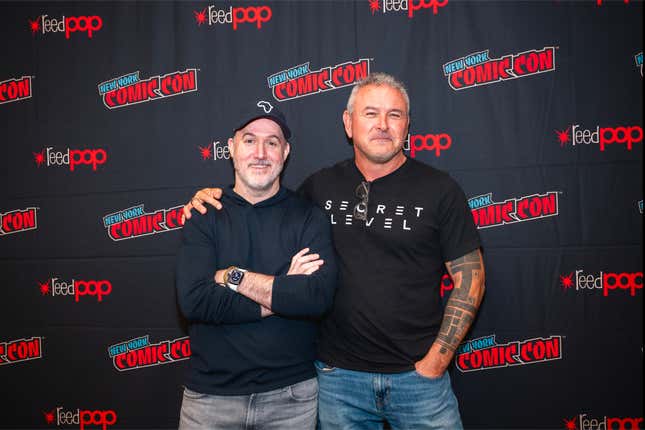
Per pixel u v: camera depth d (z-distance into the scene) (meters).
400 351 1.41
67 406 2.01
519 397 1.85
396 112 1.46
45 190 2.00
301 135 1.89
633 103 1.79
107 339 1.99
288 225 1.43
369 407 1.47
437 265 1.49
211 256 1.37
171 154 1.94
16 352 2.02
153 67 1.95
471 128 1.85
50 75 1.99
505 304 1.85
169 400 1.97
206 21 1.93
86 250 1.99
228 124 1.91
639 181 1.79
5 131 2.01
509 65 1.83
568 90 1.82
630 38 1.79
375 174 1.54
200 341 1.39
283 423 1.38
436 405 1.40
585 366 1.82
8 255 2.02
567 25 1.82
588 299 1.81
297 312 1.30
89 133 1.98
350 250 1.48
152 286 1.96
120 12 1.96
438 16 1.85
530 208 1.83
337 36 1.88
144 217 1.96
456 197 1.45
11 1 2.01
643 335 1.79
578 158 1.82
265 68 1.90
